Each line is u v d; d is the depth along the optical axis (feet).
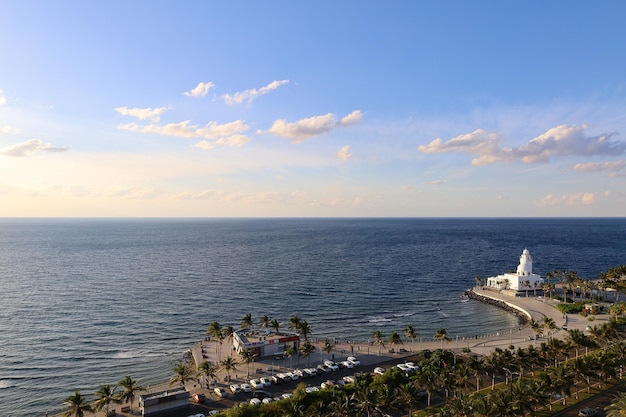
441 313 619.26
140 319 574.15
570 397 300.40
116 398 289.74
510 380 328.49
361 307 651.66
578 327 496.64
